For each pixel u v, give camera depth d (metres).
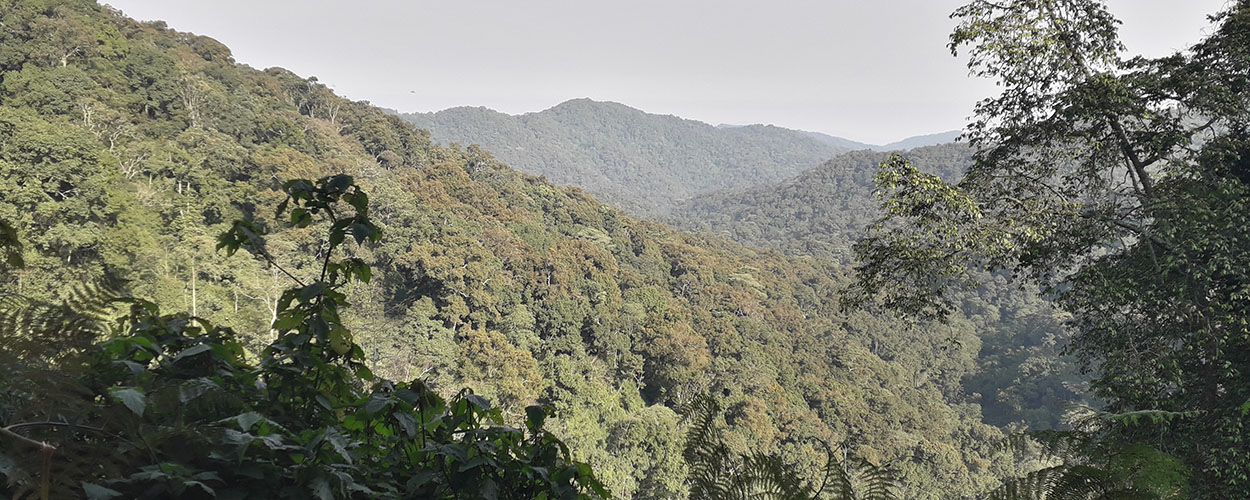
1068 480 1.15
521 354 35.53
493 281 43.50
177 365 1.20
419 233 42.56
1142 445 1.17
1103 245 7.92
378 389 1.30
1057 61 7.65
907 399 53.38
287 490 0.95
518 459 1.25
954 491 36.00
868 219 139.25
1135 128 7.75
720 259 79.00
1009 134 8.42
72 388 0.85
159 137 41.66
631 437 31.94
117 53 48.44
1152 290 7.00
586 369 42.03
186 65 56.88
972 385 66.44
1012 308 80.31
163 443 0.91
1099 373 7.82
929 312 8.59
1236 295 6.34
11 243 1.01
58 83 38.69
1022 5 7.90
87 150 24.31
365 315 29.31
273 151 45.62
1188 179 7.50
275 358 1.27
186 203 30.42
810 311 71.81
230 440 0.93
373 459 1.20
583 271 52.84
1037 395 61.25
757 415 34.06
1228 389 6.40
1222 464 5.20
